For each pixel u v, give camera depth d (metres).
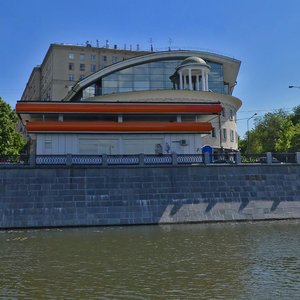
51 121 28.28
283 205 25.11
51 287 10.05
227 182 25.11
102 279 10.76
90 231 20.64
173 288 9.83
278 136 62.03
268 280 10.47
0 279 10.88
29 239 18.05
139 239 17.62
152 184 24.22
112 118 30.31
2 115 40.78
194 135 29.36
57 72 86.25
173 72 48.78
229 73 53.03
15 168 23.03
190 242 16.56
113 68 47.62
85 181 23.55
